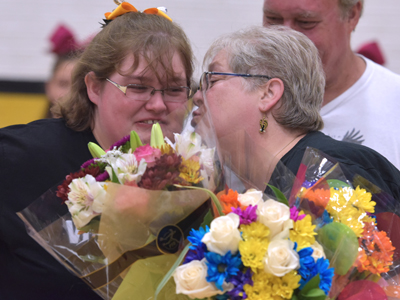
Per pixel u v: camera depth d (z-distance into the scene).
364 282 2.56
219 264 2.23
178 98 3.65
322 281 2.28
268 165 3.14
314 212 2.64
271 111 3.47
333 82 5.08
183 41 3.60
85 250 2.68
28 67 8.89
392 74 5.23
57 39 6.35
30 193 3.36
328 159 3.02
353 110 5.06
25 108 8.77
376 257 2.57
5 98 8.71
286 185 2.95
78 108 3.67
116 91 3.50
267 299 2.16
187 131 2.93
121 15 3.67
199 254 2.29
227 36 3.73
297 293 2.29
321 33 4.79
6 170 3.34
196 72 3.95
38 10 8.93
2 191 3.32
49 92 5.30
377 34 8.68
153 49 3.40
